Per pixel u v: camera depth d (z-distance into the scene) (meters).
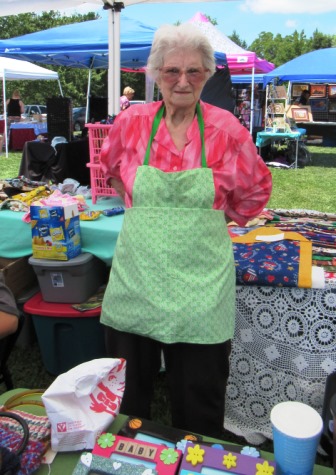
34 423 1.26
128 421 1.28
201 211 1.44
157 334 1.47
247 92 15.45
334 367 1.96
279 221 2.75
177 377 1.62
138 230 1.47
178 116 1.50
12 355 2.84
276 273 1.91
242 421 2.15
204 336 1.46
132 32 6.08
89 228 2.50
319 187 8.09
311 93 16.33
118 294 1.54
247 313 2.03
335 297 1.90
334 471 1.01
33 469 1.12
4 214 2.66
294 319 1.97
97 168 2.91
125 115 1.58
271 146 10.90
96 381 1.23
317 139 15.68
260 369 2.07
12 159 10.79
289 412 0.99
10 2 4.18
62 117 5.64
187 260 1.45
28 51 6.20
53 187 3.27
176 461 1.11
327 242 2.32
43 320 2.47
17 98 13.57
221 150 1.47
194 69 1.41
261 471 1.07
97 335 2.48
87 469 1.09
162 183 1.44
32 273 2.86
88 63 8.35
